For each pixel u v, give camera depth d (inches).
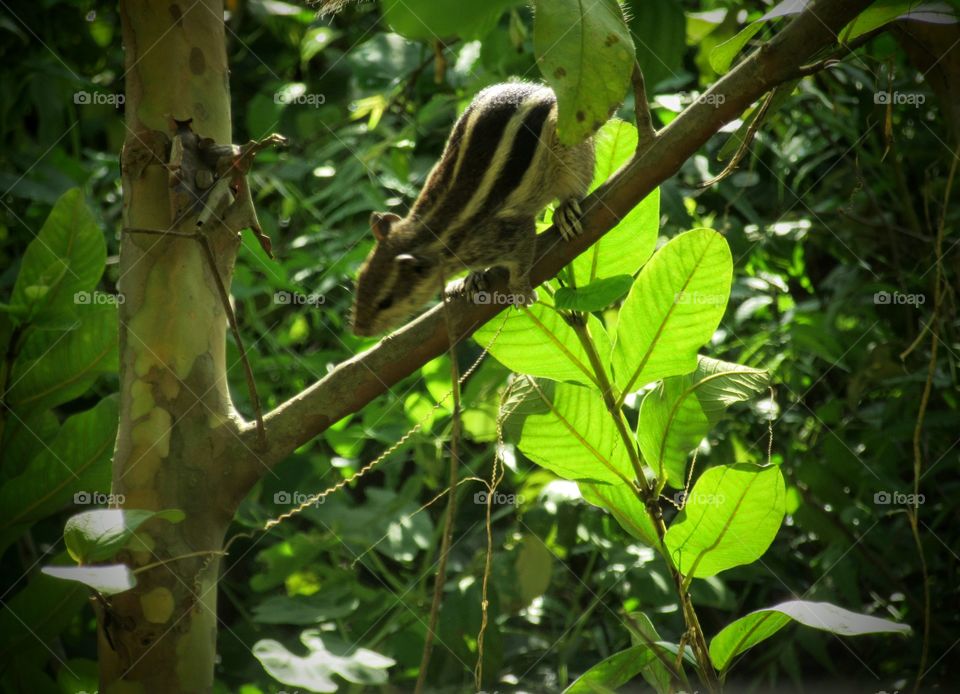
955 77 92.3
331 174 161.5
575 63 65.6
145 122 82.6
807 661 144.1
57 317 99.3
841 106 158.4
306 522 159.0
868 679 136.2
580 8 66.3
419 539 133.3
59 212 99.4
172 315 82.0
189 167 79.5
